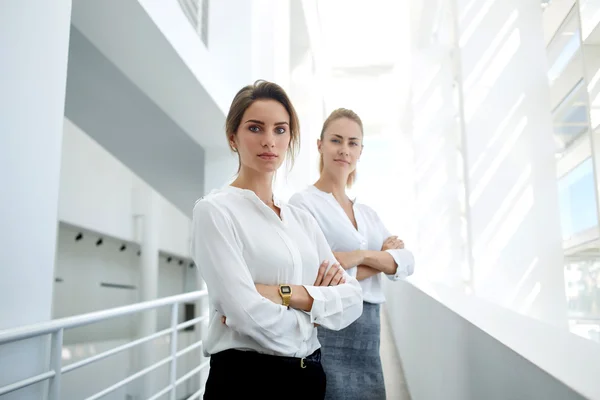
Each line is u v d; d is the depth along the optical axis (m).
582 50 2.82
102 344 8.48
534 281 3.76
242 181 1.22
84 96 4.80
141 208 9.55
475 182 3.88
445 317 2.18
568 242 3.76
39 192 1.53
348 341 1.63
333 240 1.72
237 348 1.12
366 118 13.99
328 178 1.77
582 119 3.41
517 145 3.89
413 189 10.77
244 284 1.10
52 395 1.51
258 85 1.19
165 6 3.08
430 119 7.27
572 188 3.68
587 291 3.57
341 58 12.06
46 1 1.59
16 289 1.43
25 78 1.49
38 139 1.54
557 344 1.19
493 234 3.84
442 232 7.02
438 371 2.44
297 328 1.13
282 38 6.91
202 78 3.76
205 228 1.13
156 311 10.05
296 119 1.22
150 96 4.01
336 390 1.59
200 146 5.31
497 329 1.43
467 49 4.00
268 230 1.18
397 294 5.62
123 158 5.72
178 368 11.28
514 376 1.12
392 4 9.76
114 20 2.86
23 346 1.44
